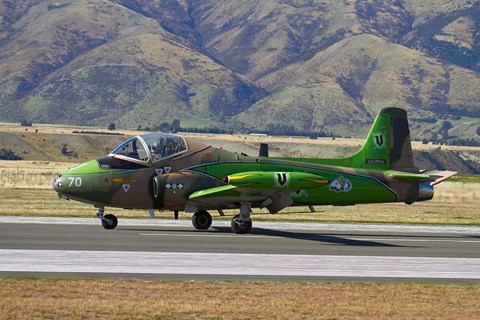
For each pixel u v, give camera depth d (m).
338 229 81.81
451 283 47.44
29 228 70.50
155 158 70.69
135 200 70.06
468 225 94.00
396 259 57.25
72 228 71.81
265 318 36.12
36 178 185.25
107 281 43.56
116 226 74.44
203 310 37.16
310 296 41.44
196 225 73.31
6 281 42.47
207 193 69.62
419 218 101.81
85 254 53.72
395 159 80.00
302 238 69.81
